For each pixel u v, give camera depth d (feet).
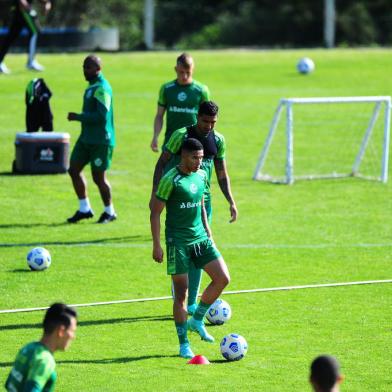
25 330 137.90
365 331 139.33
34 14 400.47
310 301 154.81
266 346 132.16
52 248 187.62
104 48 524.11
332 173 272.31
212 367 123.24
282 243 195.72
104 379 118.21
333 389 80.33
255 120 342.44
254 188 250.78
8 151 278.46
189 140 123.24
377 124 339.36
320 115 353.10
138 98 372.79
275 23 636.07
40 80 254.68
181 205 124.67
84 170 260.42
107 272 171.22
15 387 86.63
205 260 128.16
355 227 211.41
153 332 138.10
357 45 623.77
